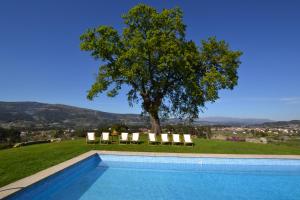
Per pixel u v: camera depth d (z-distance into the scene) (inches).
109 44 914.7
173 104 1014.4
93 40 914.7
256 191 408.2
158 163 562.3
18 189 290.2
